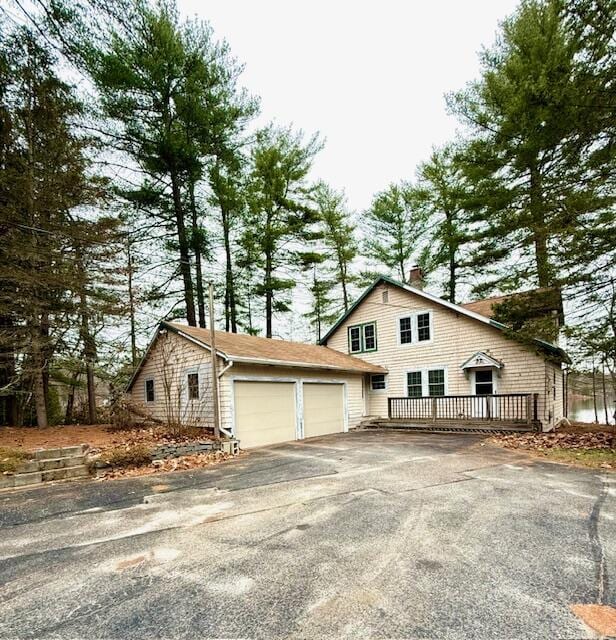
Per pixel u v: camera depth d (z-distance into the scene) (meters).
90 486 5.82
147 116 13.52
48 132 9.48
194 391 10.77
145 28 8.23
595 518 3.98
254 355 10.60
